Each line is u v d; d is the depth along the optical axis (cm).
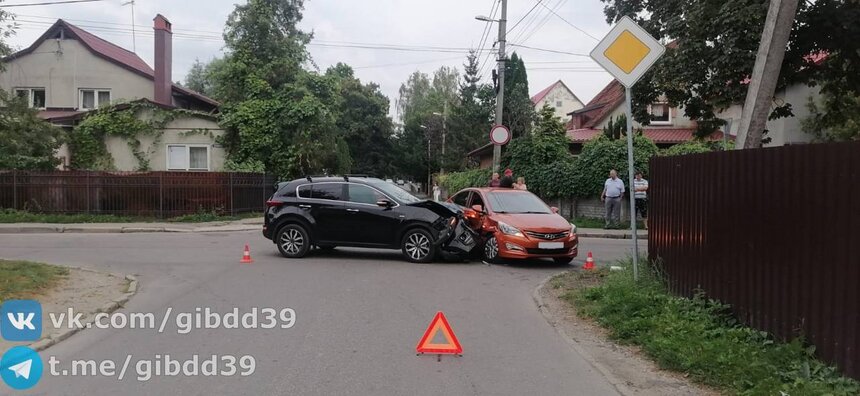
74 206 2253
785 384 506
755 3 1112
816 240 545
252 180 2544
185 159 2794
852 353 499
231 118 2780
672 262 857
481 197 1427
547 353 661
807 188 559
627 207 2256
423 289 1016
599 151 2314
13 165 2288
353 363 613
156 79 3256
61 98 3297
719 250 718
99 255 1369
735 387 527
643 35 852
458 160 5534
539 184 2447
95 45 3412
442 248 1339
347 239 1337
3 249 1461
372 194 1345
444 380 567
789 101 2130
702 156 766
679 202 835
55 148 2453
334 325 764
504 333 744
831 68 1254
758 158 640
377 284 1052
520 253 1269
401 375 579
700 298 750
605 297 841
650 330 690
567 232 1296
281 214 1361
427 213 1312
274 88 2983
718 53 1189
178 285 1023
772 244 612
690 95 1360
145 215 2292
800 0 1146
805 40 1178
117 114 2720
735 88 1195
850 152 505
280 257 1373
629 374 587
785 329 588
